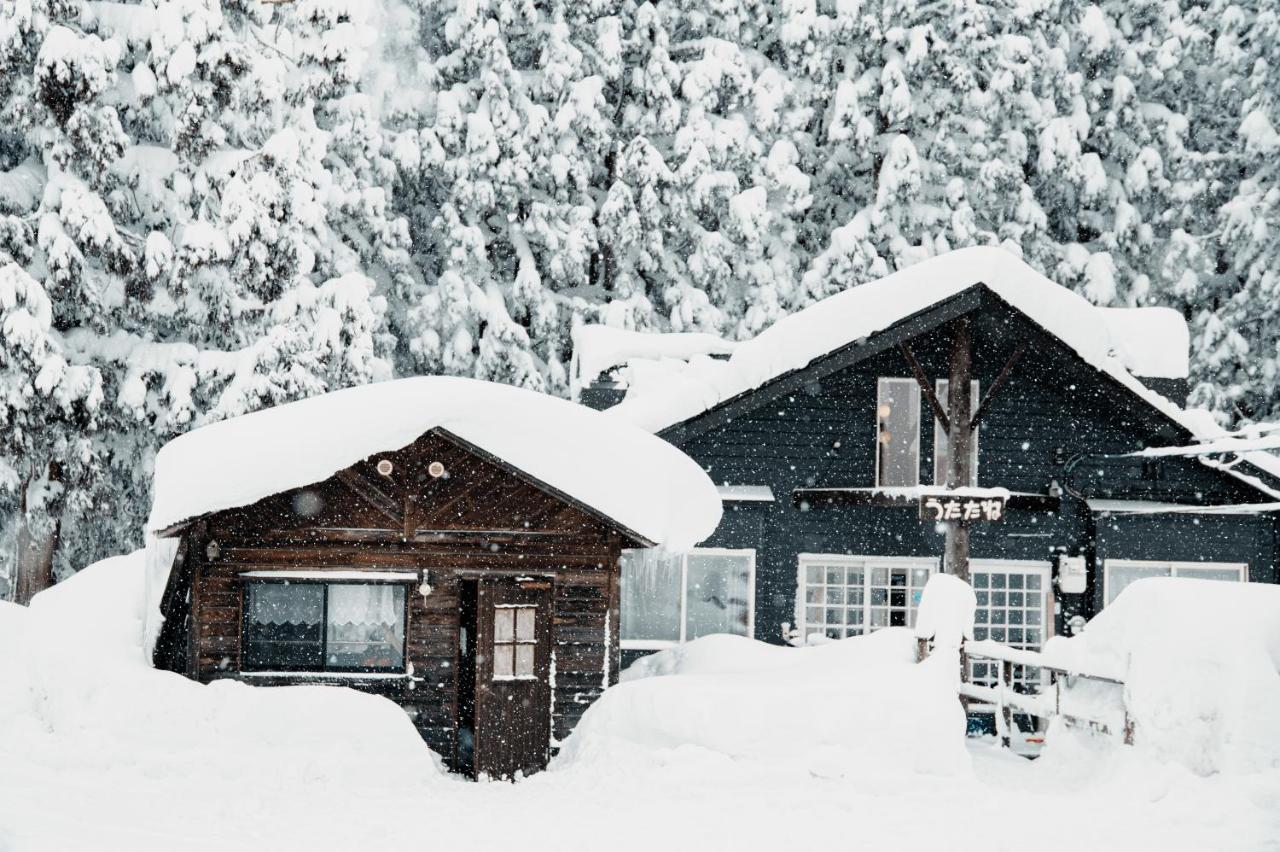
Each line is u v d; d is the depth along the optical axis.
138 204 23.66
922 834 11.01
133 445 24.16
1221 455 21.30
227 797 11.76
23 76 22.02
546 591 15.44
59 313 22.94
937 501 18.89
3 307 20.70
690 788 12.62
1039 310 19.45
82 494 22.56
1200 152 34.38
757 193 29.83
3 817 10.17
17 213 22.30
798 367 19.58
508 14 30.19
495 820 11.51
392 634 15.31
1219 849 10.28
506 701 15.24
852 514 20.94
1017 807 12.02
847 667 14.70
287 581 15.07
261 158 23.66
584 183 30.36
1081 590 20.67
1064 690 14.52
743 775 12.84
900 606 20.94
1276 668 12.41
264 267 23.67
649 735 13.97
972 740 16.67
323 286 25.02
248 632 15.01
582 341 24.53
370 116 28.31
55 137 22.00
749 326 30.45
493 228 32.09
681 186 30.27
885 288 19.42
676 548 15.70
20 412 21.27
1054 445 21.39
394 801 12.24
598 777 13.37
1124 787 12.38
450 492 15.41
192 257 22.70
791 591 20.58
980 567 21.23
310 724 13.70
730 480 20.69
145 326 23.95
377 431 14.86
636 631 20.09
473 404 15.23
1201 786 11.98
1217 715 12.43
